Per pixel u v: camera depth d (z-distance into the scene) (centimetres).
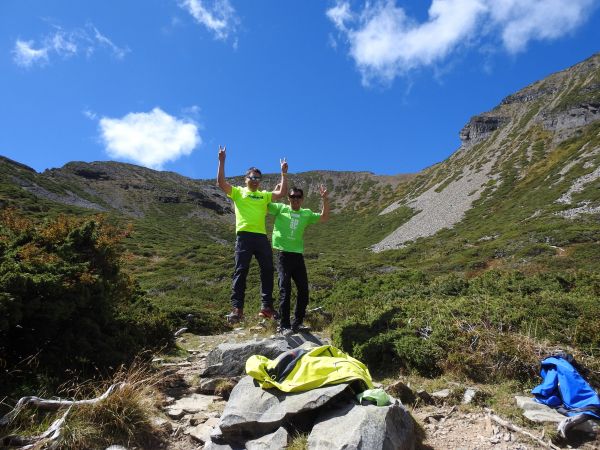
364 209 8031
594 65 8544
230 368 443
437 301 586
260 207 509
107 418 320
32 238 509
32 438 289
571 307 520
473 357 418
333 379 318
